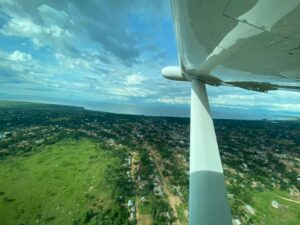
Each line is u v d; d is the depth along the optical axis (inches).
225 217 168.9
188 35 112.4
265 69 129.0
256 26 76.3
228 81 233.1
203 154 201.9
